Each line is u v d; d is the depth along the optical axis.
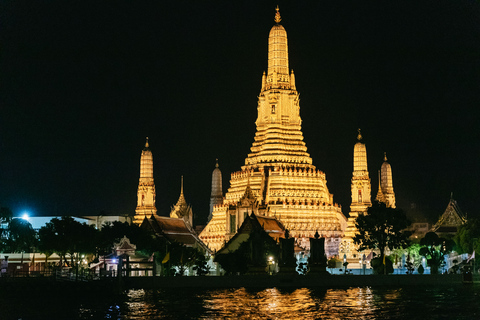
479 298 119.19
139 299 121.81
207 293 131.25
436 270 166.00
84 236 155.88
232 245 179.12
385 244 173.75
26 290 128.62
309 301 116.06
